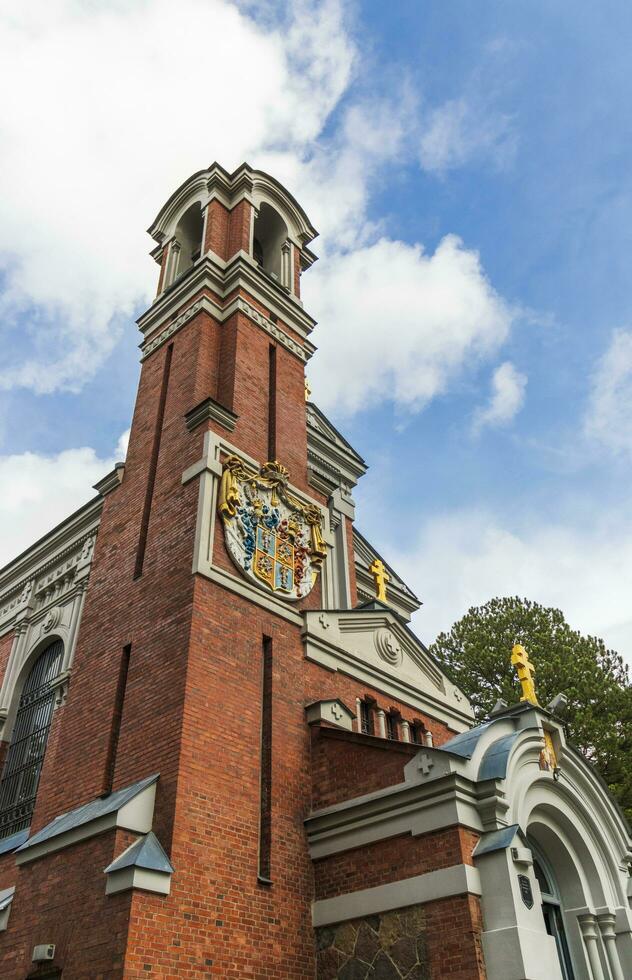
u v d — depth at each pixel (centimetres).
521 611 3353
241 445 1752
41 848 1263
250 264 2103
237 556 1562
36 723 1892
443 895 1137
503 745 1280
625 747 2827
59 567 2155
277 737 1438
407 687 1892
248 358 1934
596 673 3003
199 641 1389
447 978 1082
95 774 1391
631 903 1396
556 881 1373
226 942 1155
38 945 1150
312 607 1741
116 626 1580
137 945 1041
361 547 2703
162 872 1116
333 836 1341
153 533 1645
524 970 1027
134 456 1875
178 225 2412
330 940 1261
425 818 1213
